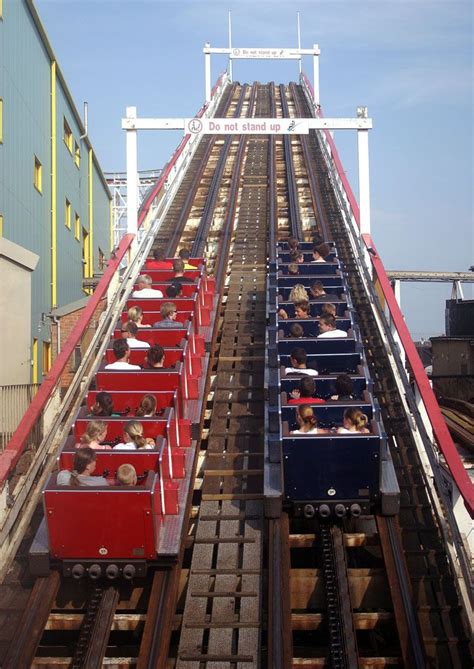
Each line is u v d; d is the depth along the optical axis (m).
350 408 8.74
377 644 8.30
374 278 14.82
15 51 21.34
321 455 8.45
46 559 7.83
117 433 8.89
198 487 9.99
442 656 7.43
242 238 19.52
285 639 7.09
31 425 9.40
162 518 8.23
